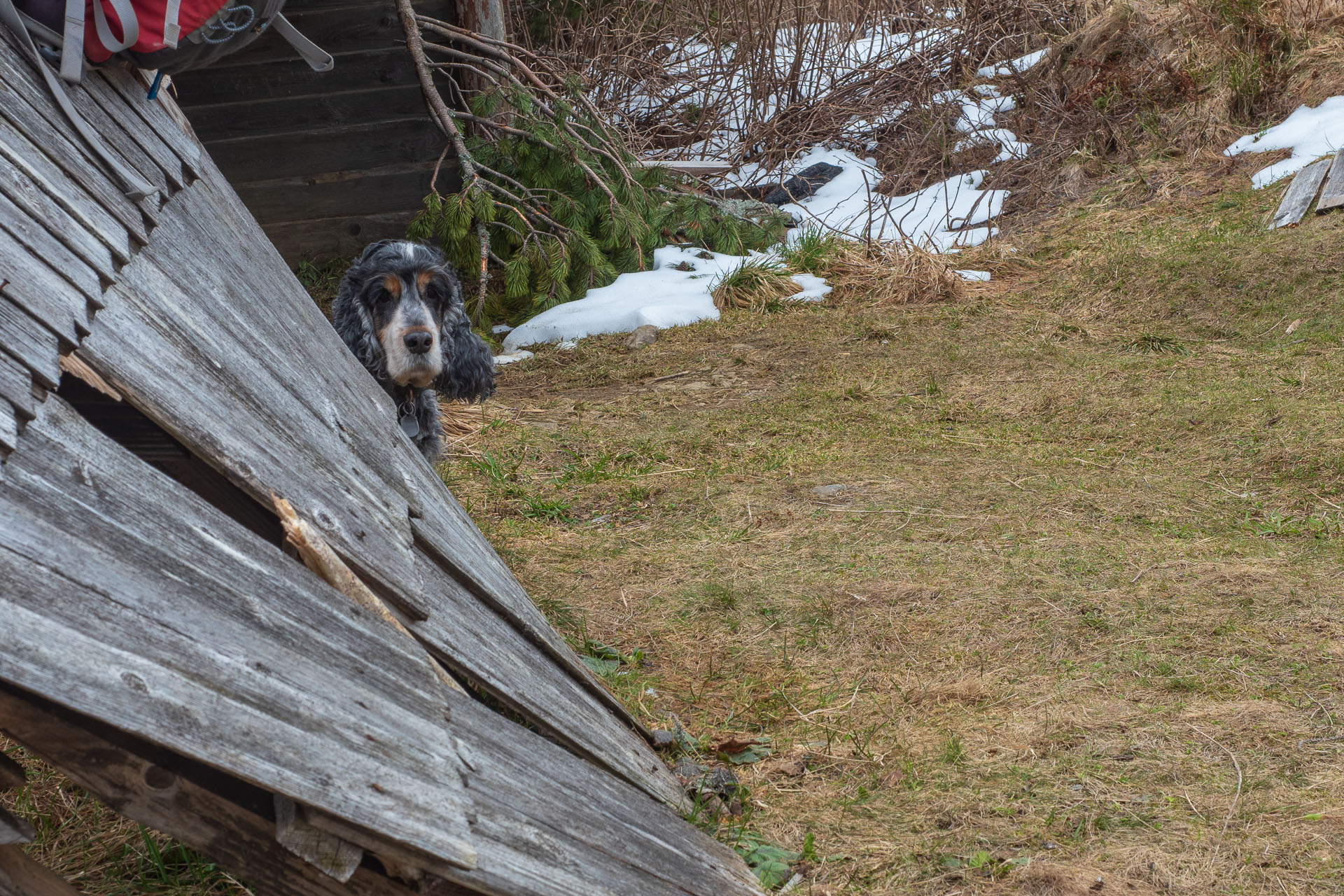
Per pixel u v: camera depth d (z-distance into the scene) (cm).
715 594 442
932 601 423
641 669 389
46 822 278
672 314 895
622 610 438
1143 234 911
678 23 1324
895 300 895
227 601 156
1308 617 385
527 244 945
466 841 164
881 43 1355
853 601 428
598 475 597
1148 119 1092
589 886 196
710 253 1016
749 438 645
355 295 459
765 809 302
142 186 242
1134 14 1188
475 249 930
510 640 275
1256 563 433
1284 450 537
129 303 196
